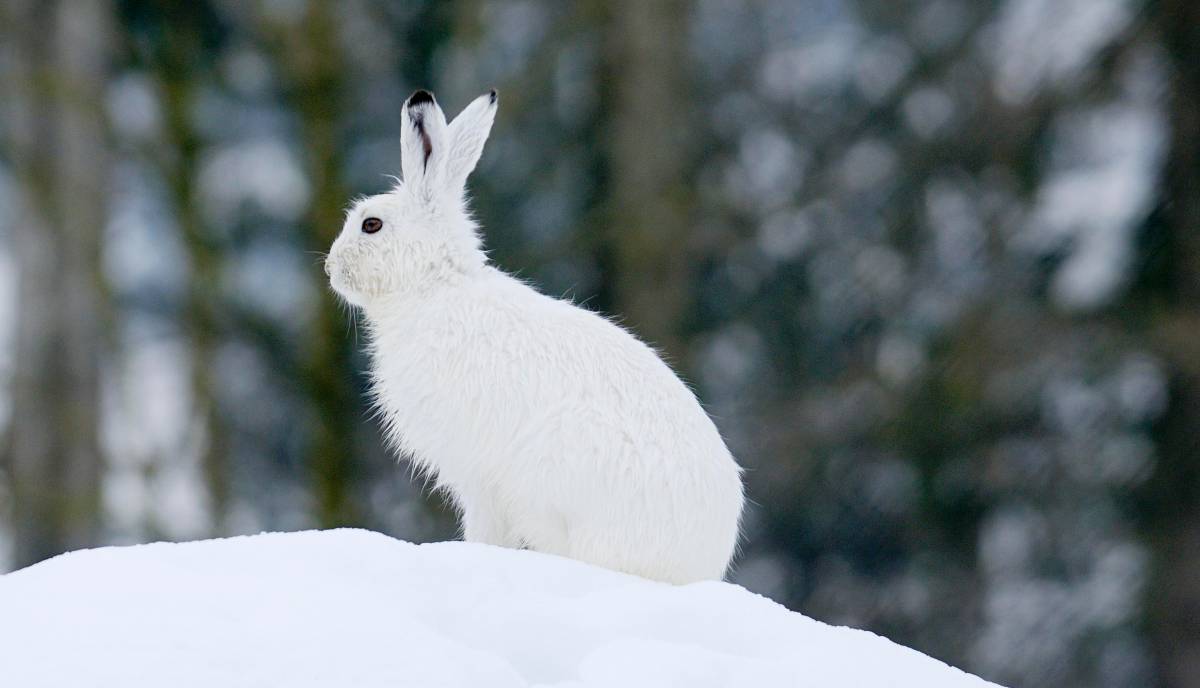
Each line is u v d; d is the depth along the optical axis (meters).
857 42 34.56
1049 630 30.62
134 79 33.09
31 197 30.03
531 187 32.91
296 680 6.87
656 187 30.84
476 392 10.76
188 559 8.47
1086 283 31.17
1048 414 30.67
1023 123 30.77
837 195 32.03
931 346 30.23
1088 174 32.47
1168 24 30.16
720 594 8.41
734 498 10.55
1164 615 30.03
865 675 7.77
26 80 28.84
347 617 7.38
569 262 32.12
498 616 8.06
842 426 30.44
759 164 33.69
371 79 32.22
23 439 30.16
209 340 28.55
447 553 8.89
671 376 10.73
